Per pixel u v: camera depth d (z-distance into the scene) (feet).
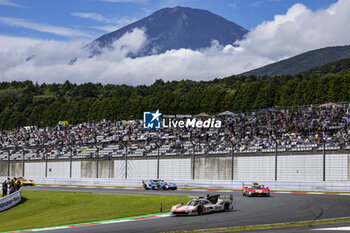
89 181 221.05
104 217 104.01
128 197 138.92
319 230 67.26
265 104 307.99
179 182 191.01
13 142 308.81
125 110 380.37
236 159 189.67
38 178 242.99
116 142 256.11
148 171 217.77
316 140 181.06
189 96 359.05
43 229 90.38
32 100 618.44
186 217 90.38
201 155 201.05
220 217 86.89
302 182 153.38
